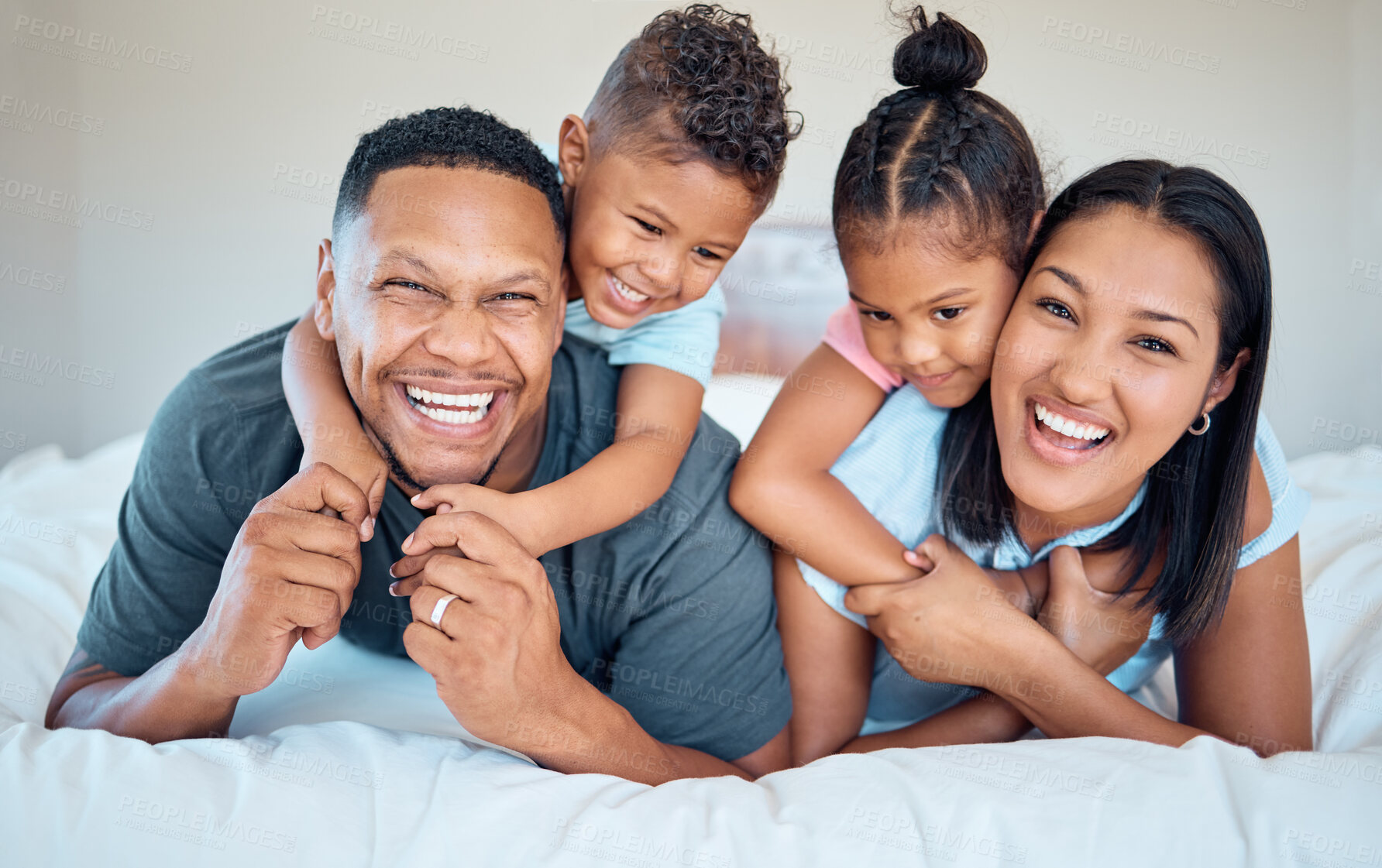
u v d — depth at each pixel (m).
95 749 0.90
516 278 1.07
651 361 1.36
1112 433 1.14
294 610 0.93
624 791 0.96
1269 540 1.25
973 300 1.18
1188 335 1.08
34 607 1.38
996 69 2.56
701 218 1.29
